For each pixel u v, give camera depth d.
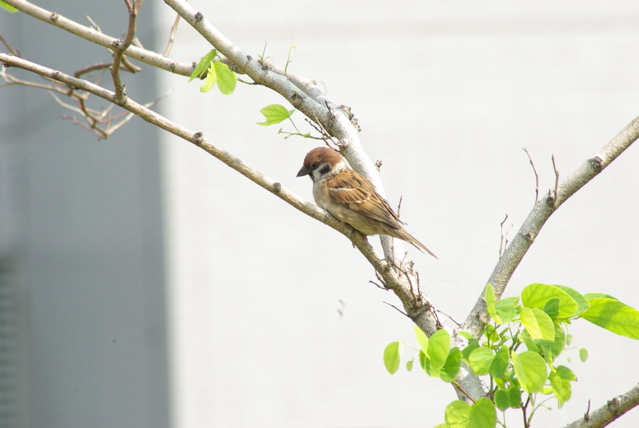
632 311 4.50
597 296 4.66
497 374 4.11
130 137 13.89
